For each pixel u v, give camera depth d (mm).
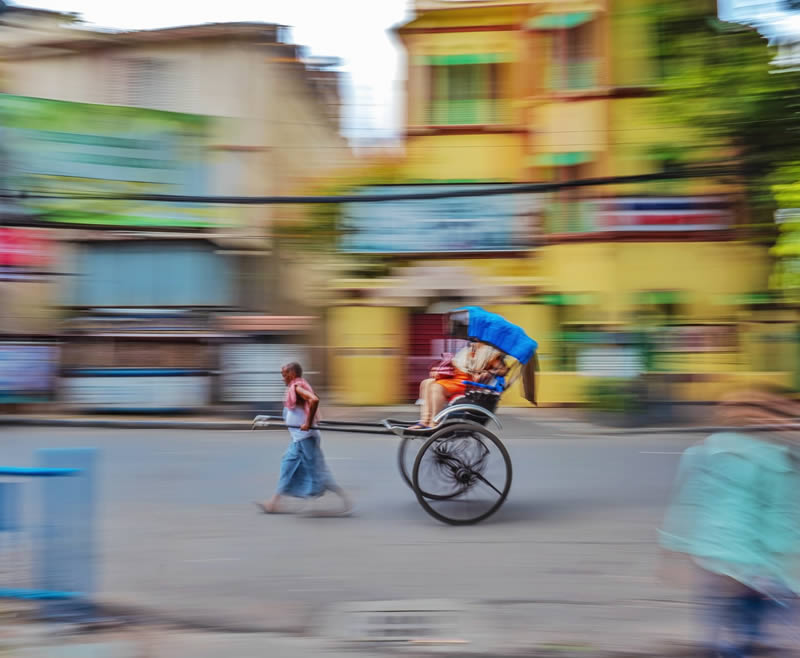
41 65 15781
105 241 15516
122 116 15117
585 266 15914
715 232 15625
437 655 4477
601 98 15836
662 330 15789
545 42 16250
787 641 4383
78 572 5035
